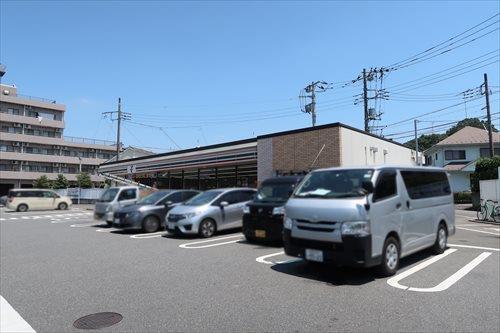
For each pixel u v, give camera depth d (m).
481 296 6.20
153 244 11.58
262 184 12.12
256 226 11.25
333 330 4.84
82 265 8.75
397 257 7.68
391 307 5.68
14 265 8.90
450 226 10.17
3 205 45.25
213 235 13.30
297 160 20.34
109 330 4.94
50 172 76.19
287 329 4.88
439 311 5.50
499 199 21.73
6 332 4.94
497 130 53.47
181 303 5.91
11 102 72.06
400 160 27.88
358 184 7.43
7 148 71.31
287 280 7.19
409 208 8.23
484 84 33.84
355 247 6.79
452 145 45.69
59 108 78.12
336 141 18.88
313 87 33.56
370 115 32.84
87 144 80.94
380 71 32.12
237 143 24.55
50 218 23.41
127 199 17.12
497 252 10.03
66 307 5.85
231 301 5.96
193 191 15.97
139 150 58.16
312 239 7.27
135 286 6.89
